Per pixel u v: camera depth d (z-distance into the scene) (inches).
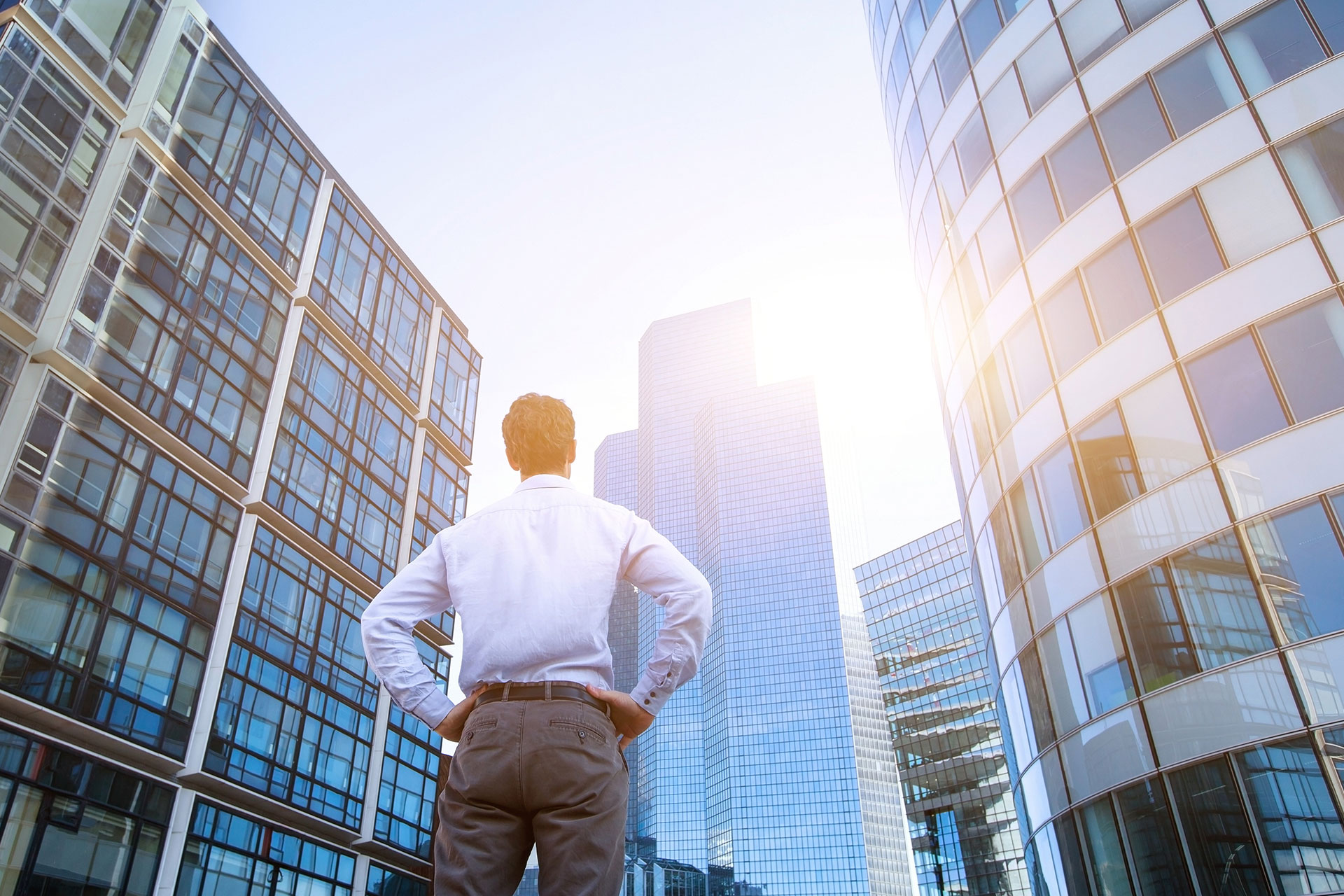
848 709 7721.5
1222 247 733.3
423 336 1769.2
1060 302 853.8
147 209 1159.0
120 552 1023.6
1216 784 636.7
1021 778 896.3
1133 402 763.4
